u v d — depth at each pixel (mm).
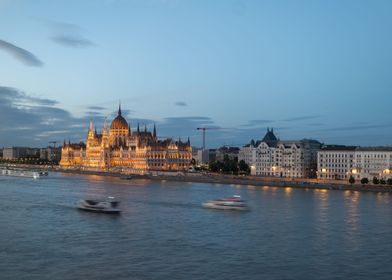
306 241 147500
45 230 160125
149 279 109000
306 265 122000
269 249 137000
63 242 142250
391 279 112562
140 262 121750
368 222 180625
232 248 137375
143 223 175125
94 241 144000
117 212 199125
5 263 119625
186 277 110688
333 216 194500
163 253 130750
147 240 146125
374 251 136250
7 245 137500
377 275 115188
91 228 164500
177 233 157375
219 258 126750
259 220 183750
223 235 154875
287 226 171500
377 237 154000
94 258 124938
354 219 187375
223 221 180875
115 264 119875
